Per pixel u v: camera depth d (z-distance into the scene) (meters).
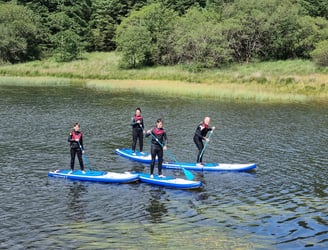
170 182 14.00
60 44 77.56
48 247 9.48
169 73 58.19
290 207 12.26
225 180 14.85
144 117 28.23
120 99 38.25
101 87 48.81
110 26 85.44
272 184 14.41
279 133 23.22
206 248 9.59
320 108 33.56
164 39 68.25
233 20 67.56
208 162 17.23
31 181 14.26
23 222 10.83
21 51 76.88
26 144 19.64
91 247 9.52
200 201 12.66
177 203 12.45
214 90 43.38
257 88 45.56
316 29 64.12
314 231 10.62
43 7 90.50
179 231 10.48
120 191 13.47
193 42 62.16
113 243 9.73
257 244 9.86
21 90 44.34
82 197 12.80
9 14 78.88
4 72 63.47
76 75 60.47
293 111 31.84
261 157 18.03
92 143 20.27
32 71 63.28
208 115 29.48
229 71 58.75
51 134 22.08
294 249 9.65
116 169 16.09
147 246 9.62
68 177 14.63
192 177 14.40
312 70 54.81
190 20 69.88
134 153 18.00
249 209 12.05
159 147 14.55
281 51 67.06
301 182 14.65
